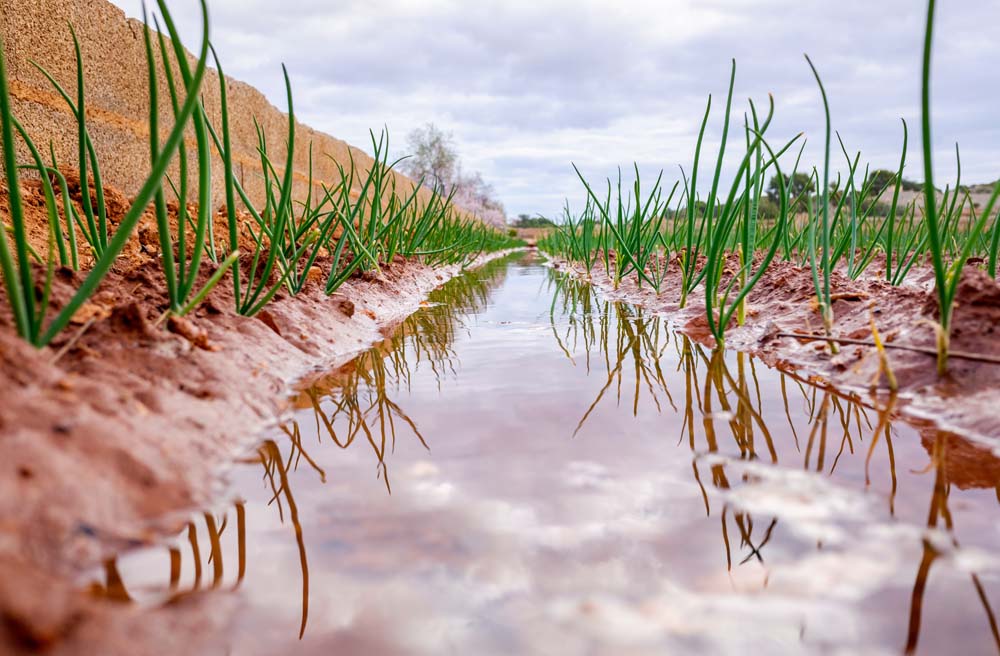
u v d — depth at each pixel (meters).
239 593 0.62
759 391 1.39
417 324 2.51
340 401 1.34
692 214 2.61
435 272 5.03
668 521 0.75
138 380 1.05
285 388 1.44
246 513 0.80
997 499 0.81
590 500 0.82
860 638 0.54
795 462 0.95
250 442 1.08
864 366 1.43
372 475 0.92
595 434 1.09
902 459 0.96
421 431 1.13
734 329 2.16
